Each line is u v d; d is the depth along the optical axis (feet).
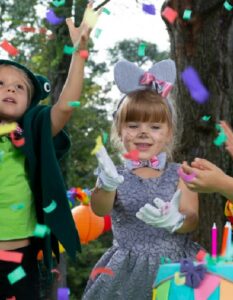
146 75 7.89
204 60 11.59
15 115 7.43
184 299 6.59
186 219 7.43
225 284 6.47
